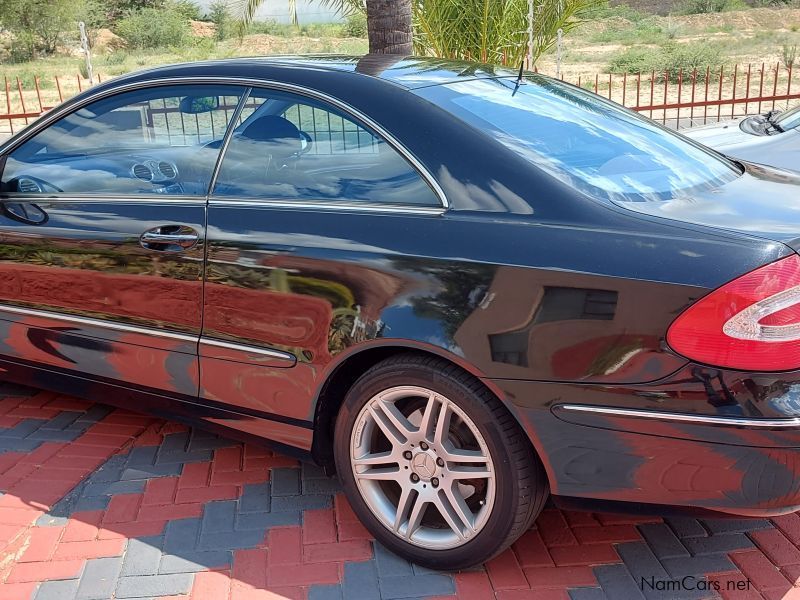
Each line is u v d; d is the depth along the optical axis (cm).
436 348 252
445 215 260
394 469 280
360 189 278
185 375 320
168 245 308
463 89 304
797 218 250
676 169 294
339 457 289
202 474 346
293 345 284
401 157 273
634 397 231
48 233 339
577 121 309
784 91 2017
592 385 235
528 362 241
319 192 285
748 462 224
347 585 274
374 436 285
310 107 294
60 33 4341
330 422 301
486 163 262
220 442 374
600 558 285
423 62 335
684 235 233
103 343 339
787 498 228
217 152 310
